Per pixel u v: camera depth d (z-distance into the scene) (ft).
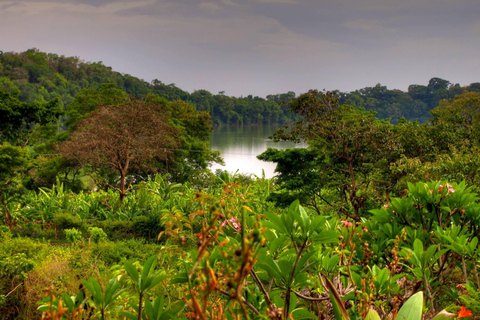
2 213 56.34
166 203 62.54
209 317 5.32
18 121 122.93
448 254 10.10
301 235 6.18
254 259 3.54
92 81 547.90
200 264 5.74
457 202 11.99
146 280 6.08
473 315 7.43
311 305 7.72
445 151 55.26
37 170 100.99
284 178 55.72
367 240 11.50
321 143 57.47
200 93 601.21
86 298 6.13
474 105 86.89
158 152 91.66
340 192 54.49
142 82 626.64
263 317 4.93
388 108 561.84
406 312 4.74
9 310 19.26
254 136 429.79
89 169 101.86
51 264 23.36
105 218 63.21
